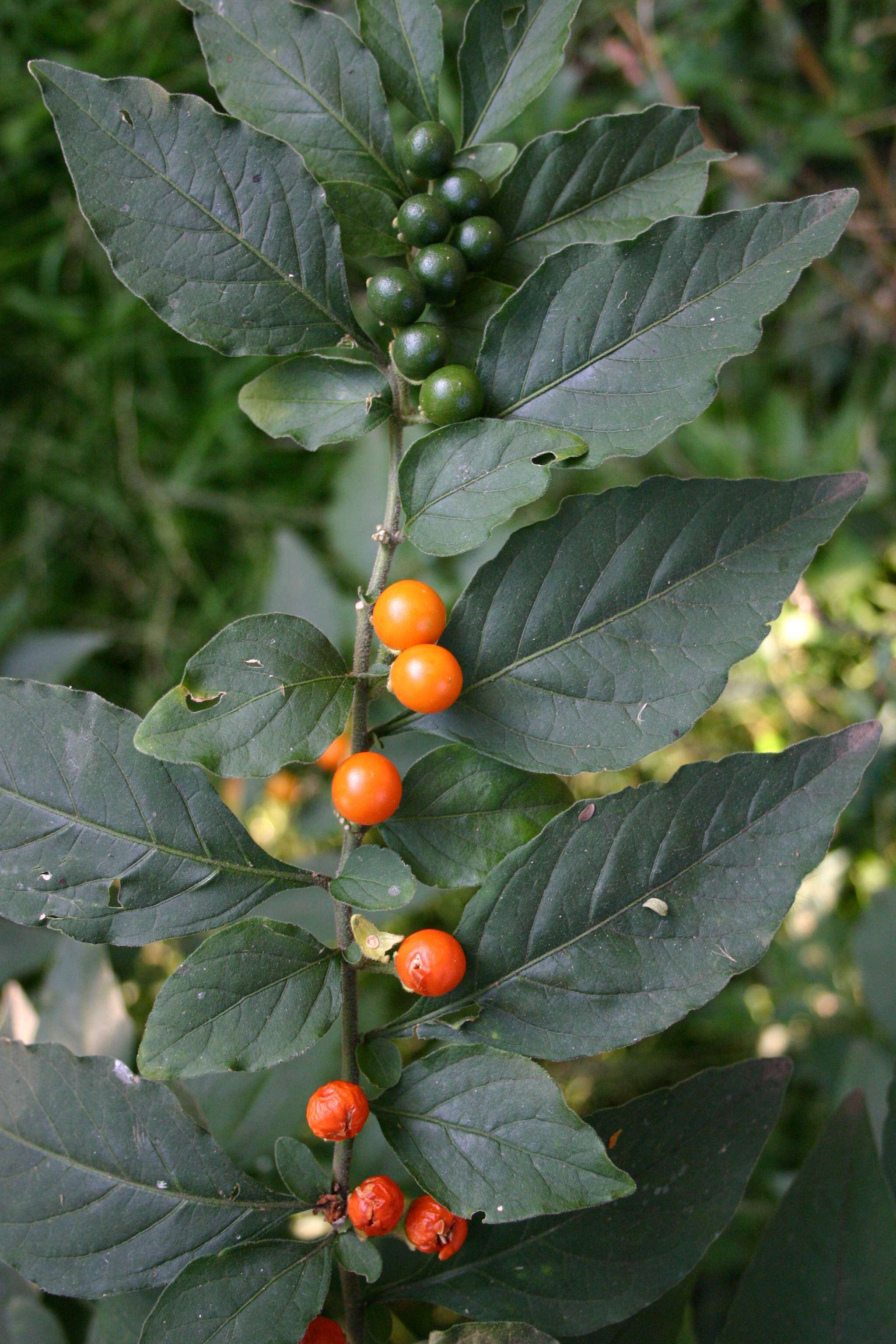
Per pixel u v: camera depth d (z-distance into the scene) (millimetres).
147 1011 541
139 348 741
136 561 764
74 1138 347
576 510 348
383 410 358
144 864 343
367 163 360
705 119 725
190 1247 344
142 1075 332
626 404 347
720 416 734
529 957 346
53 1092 349
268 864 347
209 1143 348
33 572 745
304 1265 342
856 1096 382
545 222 363
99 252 730
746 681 659
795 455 709
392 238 361
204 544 766
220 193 345
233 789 596
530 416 350
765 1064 366
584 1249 359
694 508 348
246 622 339
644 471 710
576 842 344
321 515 738
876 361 726
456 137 618
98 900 341
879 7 693
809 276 736
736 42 703
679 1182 361
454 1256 360
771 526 348
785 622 620
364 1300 358
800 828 343
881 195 686
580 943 345
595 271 346
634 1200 361
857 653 637
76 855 342
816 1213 377
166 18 713
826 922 600
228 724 334
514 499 341
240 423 747
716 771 344
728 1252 527
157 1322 334
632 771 678
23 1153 347
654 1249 358
